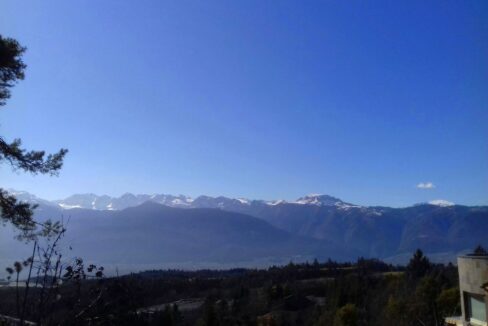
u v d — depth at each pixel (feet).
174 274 363.15
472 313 78.54
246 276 404.98
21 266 20.84
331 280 350.02
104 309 23.65
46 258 21.70
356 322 211.61
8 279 20.90
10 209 46.06
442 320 163.94
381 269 425.69
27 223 45.09
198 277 368.68
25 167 49.16
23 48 48.91
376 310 213.25
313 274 408.26
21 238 42.96
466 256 80.07
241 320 234.79
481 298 76.02
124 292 25.46
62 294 22.52
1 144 47.85
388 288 231.50
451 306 165.68
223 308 243.81
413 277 258.37
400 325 175.11
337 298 252.21
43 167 49.75
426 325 168.76
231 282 356.59
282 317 264.11
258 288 350.23
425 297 173.27
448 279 230.07
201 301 245.45
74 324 22.15
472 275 76.95
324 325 236.02
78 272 23.21
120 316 24.75
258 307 287.89
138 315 26.61
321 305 286.87
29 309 20.98
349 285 272.51
